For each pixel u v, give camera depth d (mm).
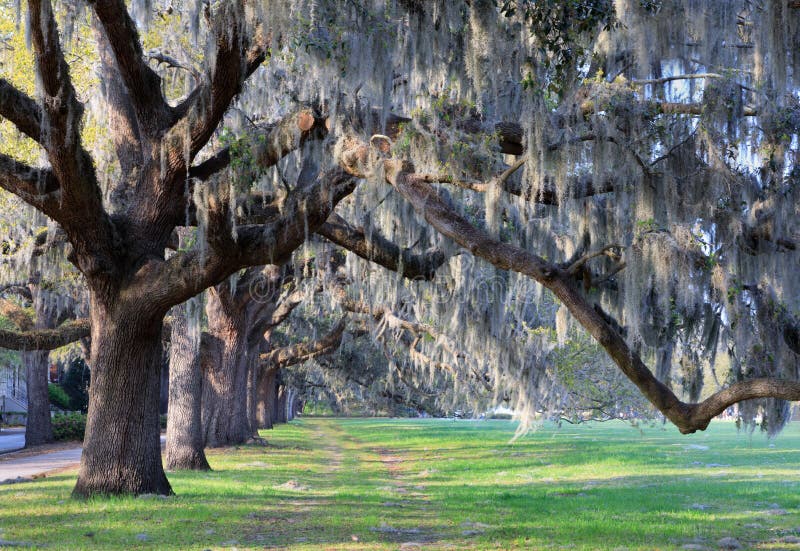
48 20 9711
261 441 28203
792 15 9438
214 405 27375
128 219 12594
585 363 23875
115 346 12211
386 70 10430
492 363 20578
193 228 18328
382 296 19844
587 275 10523
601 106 9828
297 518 10555
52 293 20219
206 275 11766
